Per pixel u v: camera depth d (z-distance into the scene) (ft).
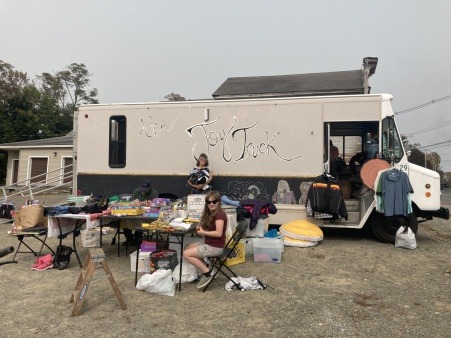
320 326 12.17
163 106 26.71
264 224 22.16
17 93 112.78
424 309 13.57
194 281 16.55
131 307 13.70
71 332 11.78
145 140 26.99
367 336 11.51
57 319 12.73
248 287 15.47
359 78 68.49
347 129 29.01
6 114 110.83
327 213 23.04
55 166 67.92
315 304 13.99
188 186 26.25
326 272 17.92
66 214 17.95
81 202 21.94
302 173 24.50
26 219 19.26
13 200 49.39
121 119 27.48
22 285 16.15
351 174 27.45
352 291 15.38
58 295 14.94
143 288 15.17
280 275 17.43
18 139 109.09
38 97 117.39
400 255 21.02
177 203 21.43
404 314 13.12
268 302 14.20
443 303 14.15
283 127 24.85
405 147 24.35
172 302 14.20
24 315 13.08
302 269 18.37
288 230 23.09
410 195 22.53
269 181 24.98
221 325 12.26
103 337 11.45
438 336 11.51
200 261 15.53
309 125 24.49
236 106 25.61
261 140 25.17
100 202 19.76
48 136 117.39
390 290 15.52
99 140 27.76
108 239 25.22
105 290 15.43
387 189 22.35
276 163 24.91
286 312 13.28
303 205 24.39
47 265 18.42
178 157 26.45
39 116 114.93
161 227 15.79
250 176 25.27
